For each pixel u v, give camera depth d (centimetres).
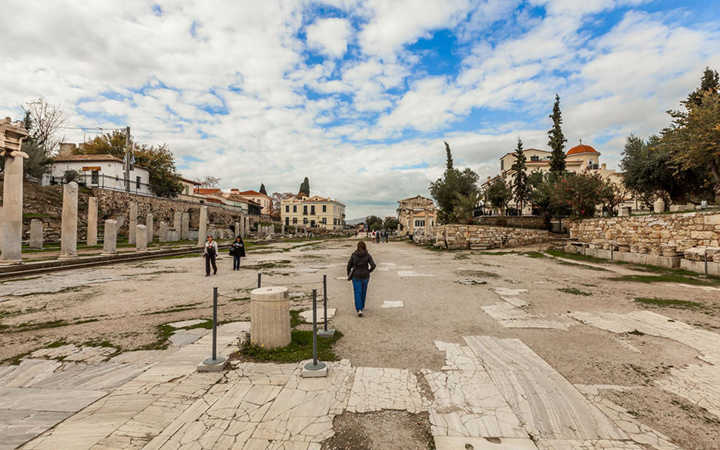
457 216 2689
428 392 321
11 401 306
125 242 2488
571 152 5100
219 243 2958
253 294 442
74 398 312
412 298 766
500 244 2333
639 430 255
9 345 464
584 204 2034
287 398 309
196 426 264
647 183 2355
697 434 249
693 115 1355
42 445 239
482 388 328
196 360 402
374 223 8538
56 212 2327
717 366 375
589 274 1075
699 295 737
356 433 255
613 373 360
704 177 1905
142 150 4059
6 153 1146
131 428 262
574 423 266
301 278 1103
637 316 582
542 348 439
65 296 809
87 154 3888
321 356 413
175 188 4316
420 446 238
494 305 685
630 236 1461
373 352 429
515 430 257
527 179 3553
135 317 615
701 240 1088
